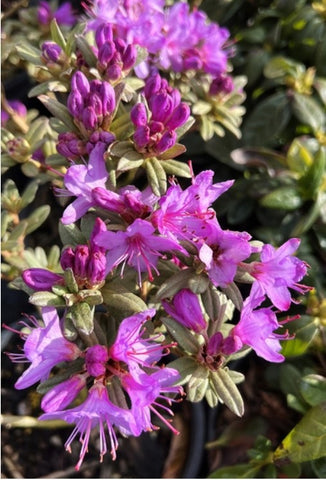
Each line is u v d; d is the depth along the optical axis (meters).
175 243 0.17
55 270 0.27
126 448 0.29
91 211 0.19
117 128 0.20
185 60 0.26
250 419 0.29
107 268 0.18
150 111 0.19
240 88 0.28
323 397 0.25
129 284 0.19
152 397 0.16
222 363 0.19
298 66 0.32
